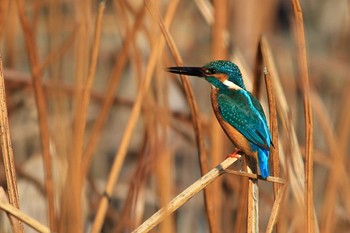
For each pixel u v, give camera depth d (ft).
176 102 50.21
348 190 40.57
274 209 28.43
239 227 33.91
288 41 67.87
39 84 34.96
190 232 48.52
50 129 39.06
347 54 57.67
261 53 33.68
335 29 65.31
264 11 53.06
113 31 53.57
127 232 39.75
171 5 35.32
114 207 48.85
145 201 43.75
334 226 40.24
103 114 36.09
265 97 45.57
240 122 33.12
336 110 55.26
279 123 43.73
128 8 38.01
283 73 52.65
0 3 37.65
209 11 39.37
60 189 36.52
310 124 29.37
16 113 47.83
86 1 37.01
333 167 40.50
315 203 51.19
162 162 35.88
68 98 43.62
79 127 33.22
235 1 53.06
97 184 49.49
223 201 42.16
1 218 38.81
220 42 37.06
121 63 36.76
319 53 65.82
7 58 45.16
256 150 32.50
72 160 32.91
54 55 38.01
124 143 35.37
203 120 44.91
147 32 36.52
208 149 41.50
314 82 58.23
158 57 35.50
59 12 40.57
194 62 54.75
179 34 53.47
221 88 35.09
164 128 36.63
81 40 36.52
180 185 50.78
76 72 36.32
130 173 51.88
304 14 67.77
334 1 65.87
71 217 32.50
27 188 43.75
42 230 24.94
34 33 39.52
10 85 45.93
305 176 29.45
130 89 55.26
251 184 28.94
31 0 48.01
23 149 48.08
